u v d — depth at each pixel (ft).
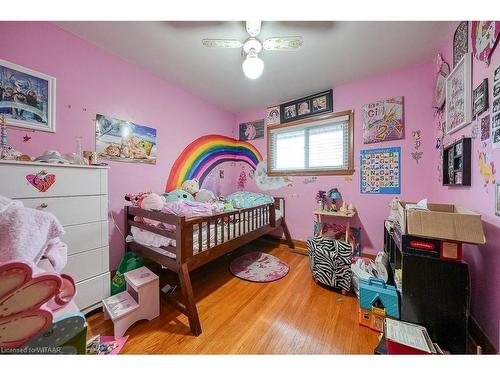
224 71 7.51
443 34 5.56
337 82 8.39
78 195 4.67
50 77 5.20
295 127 10.01
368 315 4.65
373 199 8.12
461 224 3.66
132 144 7.06
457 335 3.70
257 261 8.37
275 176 10.78
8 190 3.75
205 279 6.93
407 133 7.37
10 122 4.63
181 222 4.74
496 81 3.54
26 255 1.97
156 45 6.07
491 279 3.70
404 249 4.09
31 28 4.94
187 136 9.16
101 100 6.23
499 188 3.49
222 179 11.31
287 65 7.09
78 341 2.11
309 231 9.80
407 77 7.29
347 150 8.77
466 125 4.62
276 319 4.90
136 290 4.63
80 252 4.72
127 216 6.53
